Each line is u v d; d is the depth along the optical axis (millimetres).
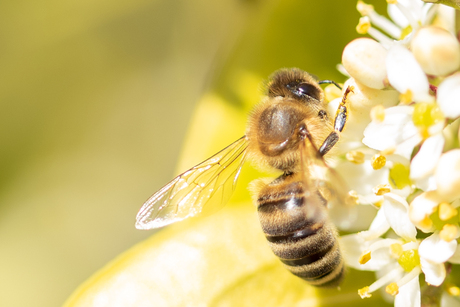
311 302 96
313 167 89
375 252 90
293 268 90
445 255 85
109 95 136
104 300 95
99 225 136
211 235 98
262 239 98
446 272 89
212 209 95
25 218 132
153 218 94
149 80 136
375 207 90
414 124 85
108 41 133
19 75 131
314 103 92
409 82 84
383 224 89
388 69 85
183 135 140
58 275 131
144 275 96
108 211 137
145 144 141
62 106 135
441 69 84
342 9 103
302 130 91
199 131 104
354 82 89
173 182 94
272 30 104
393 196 87
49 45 130
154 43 134
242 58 104
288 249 90
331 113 91
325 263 90
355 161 90
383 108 86
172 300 96
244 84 104
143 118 142
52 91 134
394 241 89
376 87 88
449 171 83
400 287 88
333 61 103
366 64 87
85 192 137
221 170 95
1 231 130
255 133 93
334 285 91
